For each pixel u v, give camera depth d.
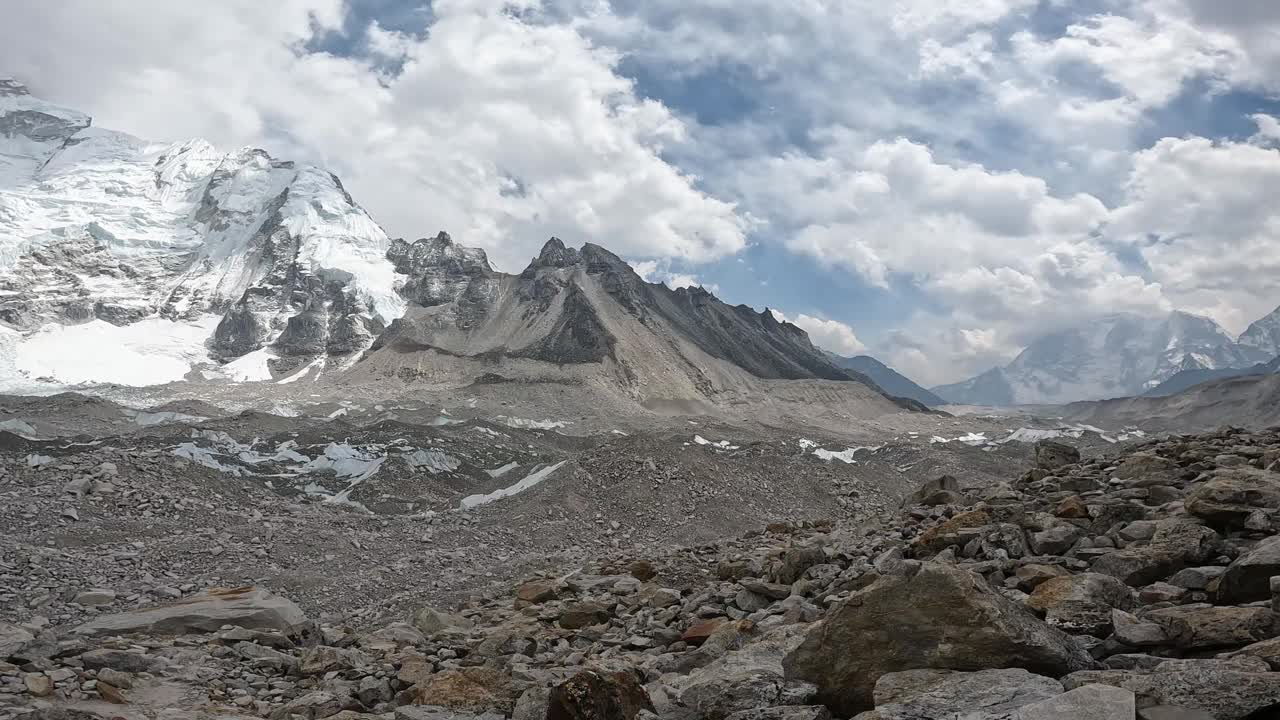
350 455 79.62
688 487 68.12
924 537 13.55
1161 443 20.00
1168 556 9.55
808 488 76.00
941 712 5.98
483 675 9.62
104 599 31.78
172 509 46.59
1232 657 6.14
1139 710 5.54
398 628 15.49
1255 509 10.31
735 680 7.40
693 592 15.94
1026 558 11.34
